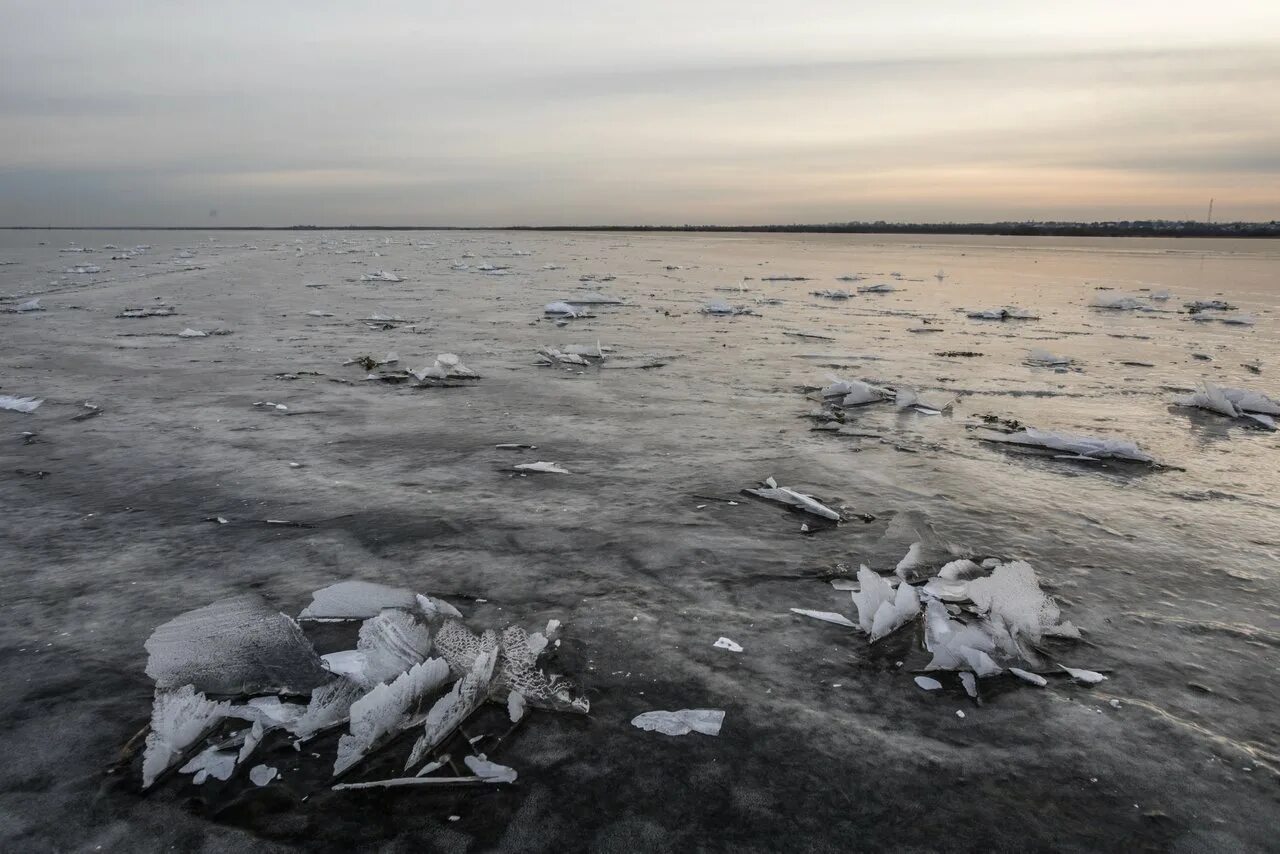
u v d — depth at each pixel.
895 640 2.45
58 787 1.78
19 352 7.82
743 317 11.48
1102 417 5.46
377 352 8.00
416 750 1.88
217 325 10.00
